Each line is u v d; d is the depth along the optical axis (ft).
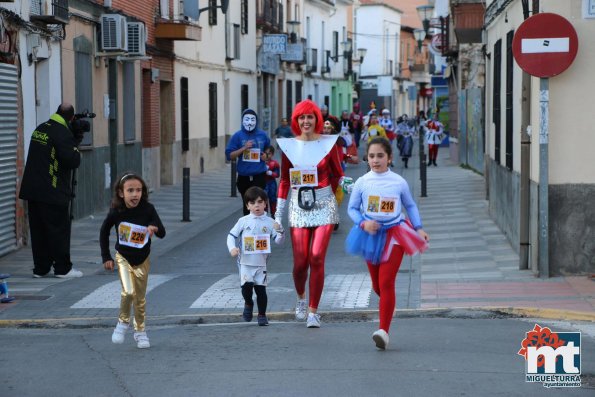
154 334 40.22
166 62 114.52
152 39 107.55
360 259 60.49
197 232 75.61
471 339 37.55
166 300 47.16
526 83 53.21
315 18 229.66
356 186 36.63
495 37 74.59
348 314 43.04
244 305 44.24
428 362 33.53
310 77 224.74
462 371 32.22
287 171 41.37
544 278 50.42
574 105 49.78
